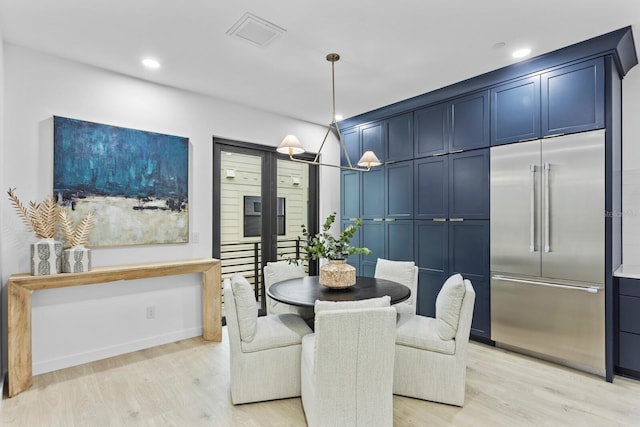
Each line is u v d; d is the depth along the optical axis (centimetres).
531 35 260
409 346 245
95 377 275
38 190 280
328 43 271
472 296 231
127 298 327
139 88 336
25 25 245
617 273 270
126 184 324
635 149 305
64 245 289
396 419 218
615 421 215
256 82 347
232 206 418
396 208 422
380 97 392
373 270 448
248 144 428
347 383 184
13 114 270
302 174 489
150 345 340
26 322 255
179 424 214
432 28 250
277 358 242
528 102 307
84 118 304
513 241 317
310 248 278
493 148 331
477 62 305
